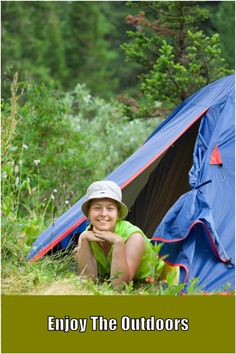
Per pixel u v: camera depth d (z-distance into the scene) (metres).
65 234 5.77
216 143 5.72
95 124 11.77
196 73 8.64
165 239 5.22
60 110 9.06
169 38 9.23
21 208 8.05
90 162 9.34
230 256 5.14
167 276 5.16
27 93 9.02
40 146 8.98
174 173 7.05
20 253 5.78
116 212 5.31
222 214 5.37
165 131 6.42
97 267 5.40
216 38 8.56
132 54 9.21
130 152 11.07
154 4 9.13
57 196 8.70
